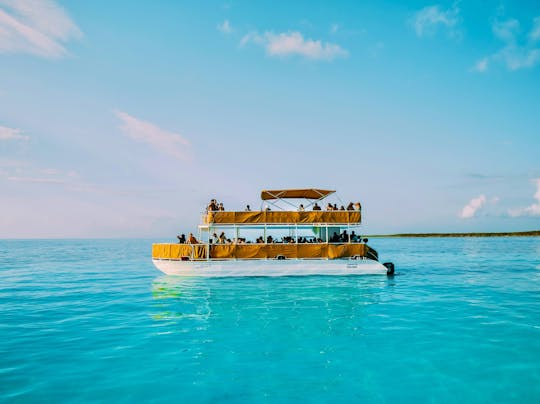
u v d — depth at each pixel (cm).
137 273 3706
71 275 3522
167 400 898
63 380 1009
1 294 2372
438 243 13325
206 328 1504
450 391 948
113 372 1061
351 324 1561
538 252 6962
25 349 1256
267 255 2992
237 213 3016
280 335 1404
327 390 952
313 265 3019
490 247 9294
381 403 885
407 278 3031
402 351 1228
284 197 3145
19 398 905
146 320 1644
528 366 1104
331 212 3070
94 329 1499
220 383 989
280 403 884
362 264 3083
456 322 1592
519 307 1894
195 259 2981
